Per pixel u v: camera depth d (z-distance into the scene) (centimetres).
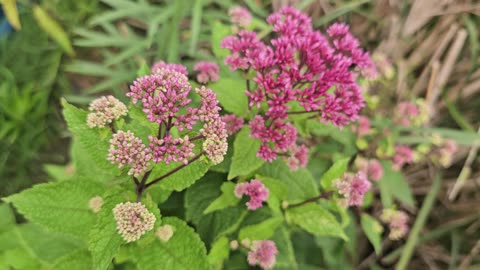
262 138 27
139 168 21
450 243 48
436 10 46
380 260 48
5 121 42
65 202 24
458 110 50
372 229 37
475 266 46
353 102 28
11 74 43
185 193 31
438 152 44
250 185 28
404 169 49
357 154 41
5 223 35
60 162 44
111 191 23
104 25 47
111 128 22
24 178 43
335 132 40
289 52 26
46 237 31
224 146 22
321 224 29
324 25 47
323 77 26
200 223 29
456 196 49
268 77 26
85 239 24
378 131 43
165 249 24
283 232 31
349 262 46
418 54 49
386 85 45
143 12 47
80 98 44
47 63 46
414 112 43
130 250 24
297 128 29
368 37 49
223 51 32
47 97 45
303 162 30
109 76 49
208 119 22
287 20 28
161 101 21
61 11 47
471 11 45
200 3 43
